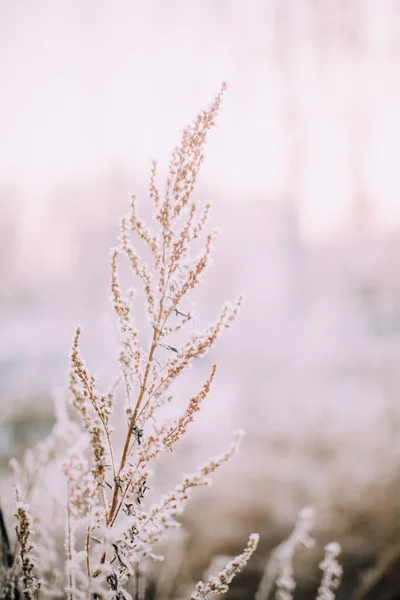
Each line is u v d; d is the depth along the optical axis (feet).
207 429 17.33
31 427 14.14
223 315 3.37
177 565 8.09
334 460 13.78
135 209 3.43
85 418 3.39
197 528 11.46
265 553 10.85
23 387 18.69
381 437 14.46
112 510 3.38
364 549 10.44
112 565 3.41
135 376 3.44
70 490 3.51
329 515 11.73
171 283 3.39
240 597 9.31
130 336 3.43
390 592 8.81
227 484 13.16
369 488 12.17
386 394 16.88
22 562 3.62
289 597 6.63
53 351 24.70
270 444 15.69
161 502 3.42
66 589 3.25
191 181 3.39
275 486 13.12
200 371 22.16
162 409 3.85
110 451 3.39
